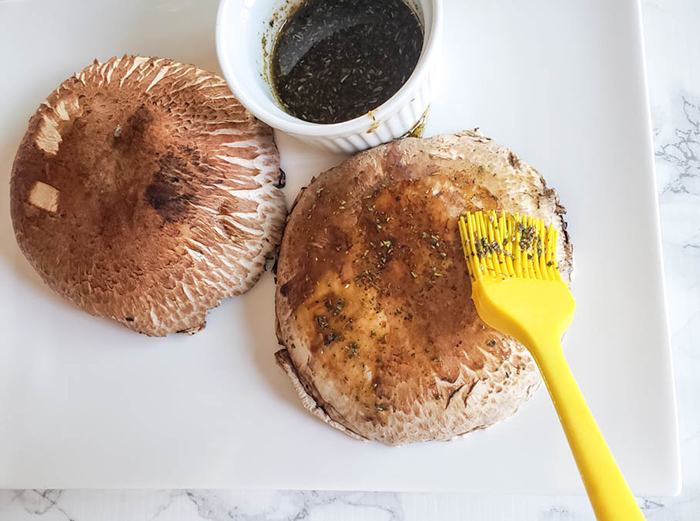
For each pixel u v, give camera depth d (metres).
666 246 0.25
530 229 0.18
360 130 0.18
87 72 0.22
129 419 0.23
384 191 0.20
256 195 0.21
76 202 0.21
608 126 0.21
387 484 0.21
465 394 0.19
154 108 0.21
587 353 0.21
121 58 0.24
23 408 0.23
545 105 0.21
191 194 0.20
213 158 0.21
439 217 0.20
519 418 0.21
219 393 0.22
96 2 0.24
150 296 0.21
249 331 0.22
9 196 0.24
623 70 0.21
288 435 0.22
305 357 0.20
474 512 0.24
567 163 0.21
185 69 0.21
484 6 0.22
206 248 0.21
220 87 0.21
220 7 0.18
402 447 0.21
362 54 0.20
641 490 0.20
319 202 0.21
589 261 0.21
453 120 0.22
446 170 0.20
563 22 0.22
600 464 0.14
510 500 0.24
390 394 0.19
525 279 0.17
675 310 0.24
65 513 0.26
